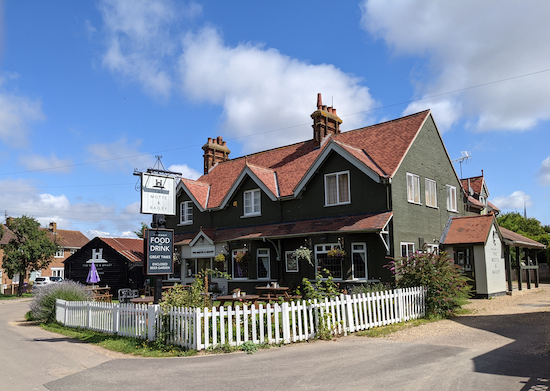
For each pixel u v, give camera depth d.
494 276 21.77
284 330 11.20
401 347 10.30
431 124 24.00
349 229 19.02
